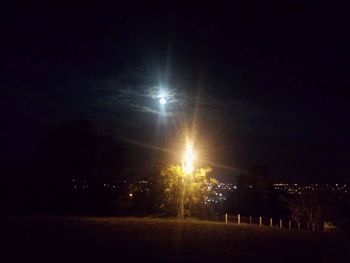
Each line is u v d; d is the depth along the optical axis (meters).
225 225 37.03
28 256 17.69
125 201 44.44
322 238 33.25
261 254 23.00
